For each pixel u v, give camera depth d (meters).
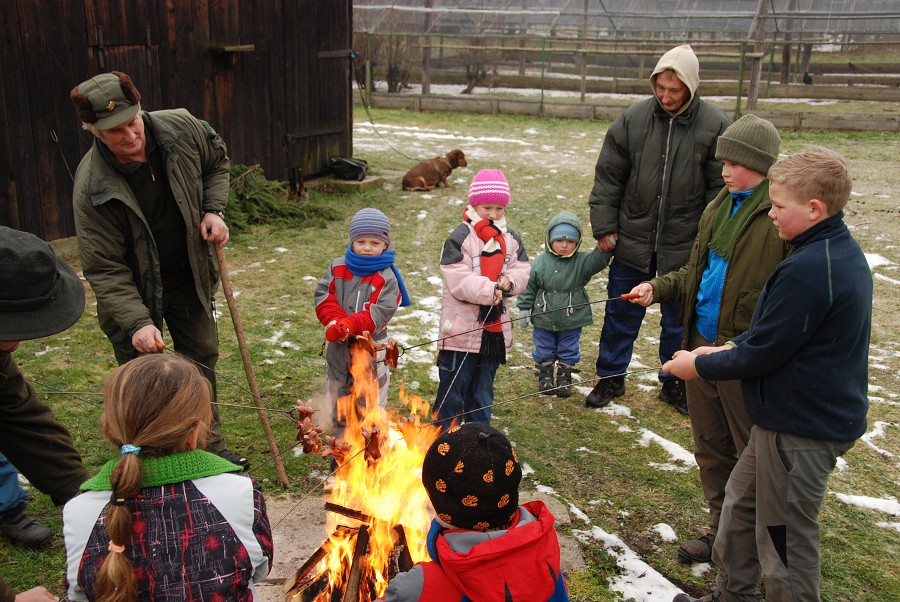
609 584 3.37
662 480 4.25
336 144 11.45
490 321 4.37
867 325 2.66
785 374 2.67
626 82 22.80
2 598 2.12
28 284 2.65
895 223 9.50
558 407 5.13
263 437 4.52
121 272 3.67
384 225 3.98
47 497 3.85
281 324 6.24
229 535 1.92
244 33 9.50
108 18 7.78
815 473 2.70
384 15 21.34
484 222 4.35
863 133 16.55
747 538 2.94
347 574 3.00
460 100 20.02
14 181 7.21
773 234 3.16
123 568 1.77
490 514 1.97
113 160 3.59
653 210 4.78
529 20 22.20
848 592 3.36
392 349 3.94
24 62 7.12
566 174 12.52
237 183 9.24
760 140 3.19
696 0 21.17
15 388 3.15
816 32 20.45
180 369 1.96
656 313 6.82
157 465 1.92
